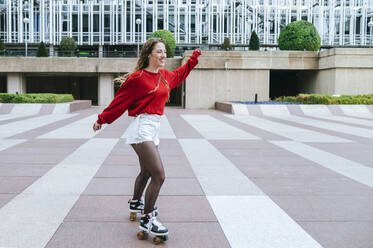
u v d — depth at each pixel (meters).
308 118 16.27
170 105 32.94
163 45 3.02
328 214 3.65
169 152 7.25
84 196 4.21
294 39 27.22
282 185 4.78
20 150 7.26
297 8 40.50
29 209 3.73
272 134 10.33
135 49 40.12
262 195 4.31
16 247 2.83
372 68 24.12
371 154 7.12
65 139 8.91
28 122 13.45
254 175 5.32
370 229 3.26
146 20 40.38
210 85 26.03
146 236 3.04
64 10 39.06
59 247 2.84
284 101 24.58
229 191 4.48
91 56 29.91
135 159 6.44
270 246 2.90
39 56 30.09
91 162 6.15
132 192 4.40
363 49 23.91
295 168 5.82
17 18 38.78
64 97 22.14
